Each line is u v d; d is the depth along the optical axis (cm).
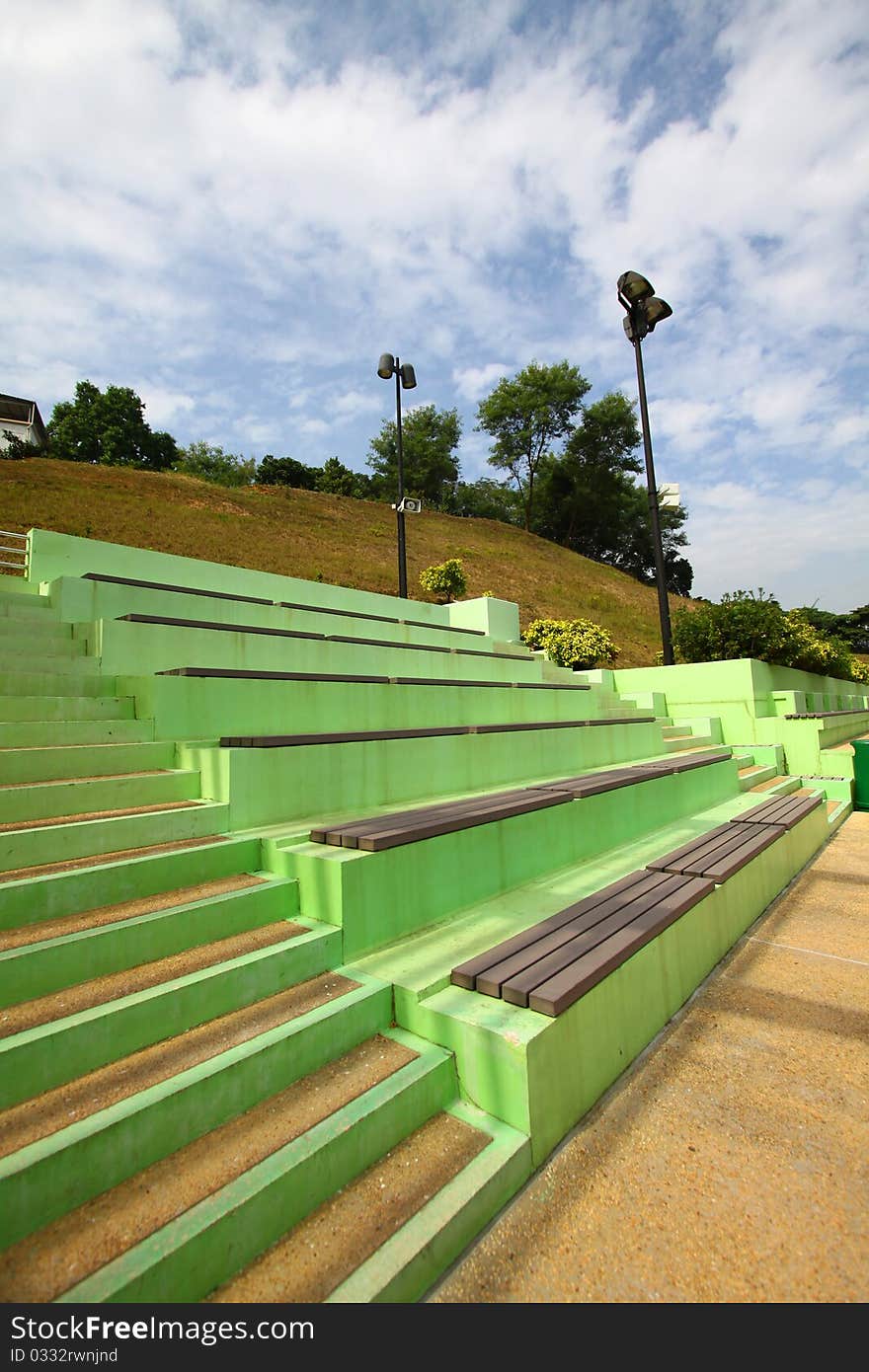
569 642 1347
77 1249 128
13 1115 148
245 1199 140
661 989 271
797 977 319
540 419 4053
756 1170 186
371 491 4616
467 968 224
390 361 1316
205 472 4559
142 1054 175
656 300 1116
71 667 390
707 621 1142
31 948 187
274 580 756
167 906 228
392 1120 177
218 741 350
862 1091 224
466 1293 145
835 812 716
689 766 565
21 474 1780
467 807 346
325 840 277
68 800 274
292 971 222
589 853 415
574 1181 182
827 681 1404
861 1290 146
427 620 1003
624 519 4156
